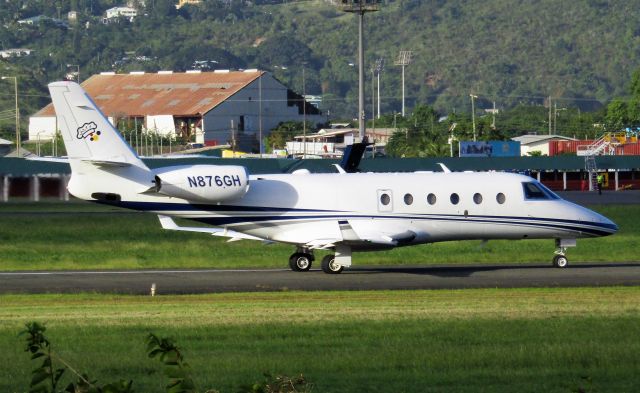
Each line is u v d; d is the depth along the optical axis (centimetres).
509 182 13538
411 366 7175
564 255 13700
